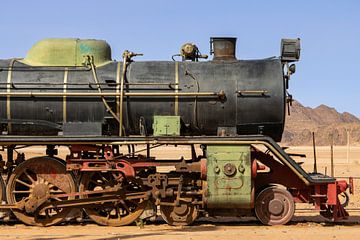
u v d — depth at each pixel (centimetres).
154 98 1314
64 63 1356
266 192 1305
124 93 1306
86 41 1370
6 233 1191
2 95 1300
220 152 1270
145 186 1309
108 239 1099
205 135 1355
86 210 1300
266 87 1321
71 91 1309
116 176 1294
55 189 1309
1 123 1316
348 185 1325
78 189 1303
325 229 1247
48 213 1327
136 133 1349
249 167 1267
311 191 1335
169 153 5597
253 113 1321
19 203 1282
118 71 1333
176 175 1306
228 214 1324
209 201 1268
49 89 1313
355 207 1727
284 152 1273
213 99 1316
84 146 1286
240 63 1359
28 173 1316
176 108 1314
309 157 5897
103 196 1288
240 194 1263
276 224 1304
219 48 1394
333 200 1302
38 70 1334
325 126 16288
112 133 1341
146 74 1329
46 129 1324
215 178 1266
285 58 1352
